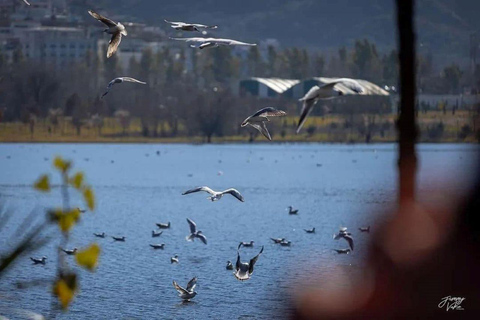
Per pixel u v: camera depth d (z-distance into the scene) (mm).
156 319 33312
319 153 177125
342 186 109812
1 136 187500
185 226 66375
